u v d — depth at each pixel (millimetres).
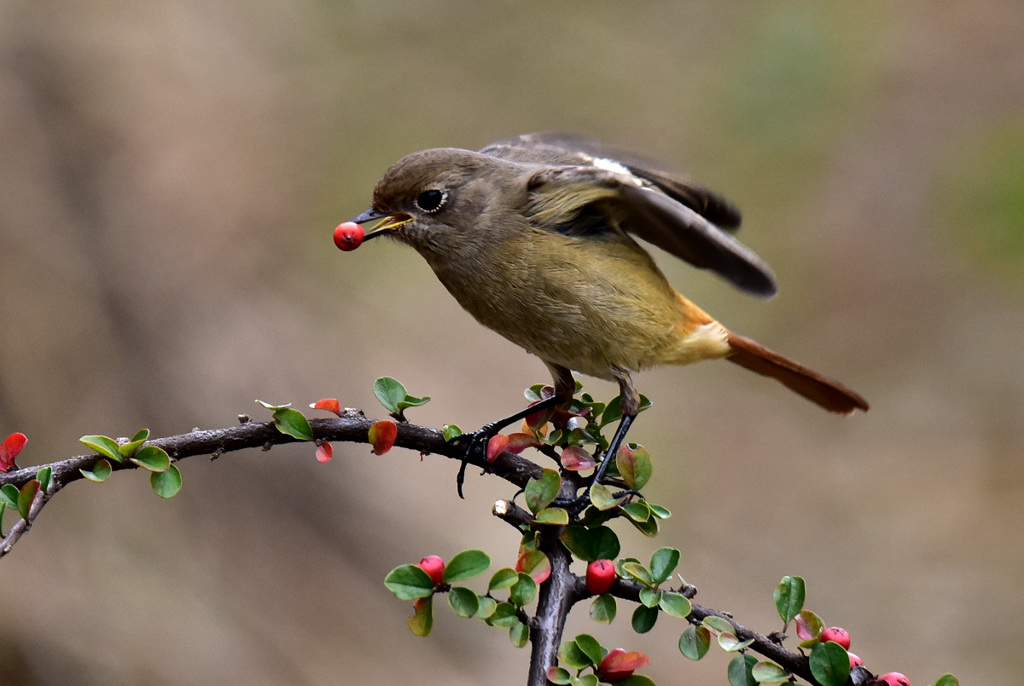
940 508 14125
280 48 13852
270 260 13047
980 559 13508
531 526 4652
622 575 4516
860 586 13352
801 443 14688
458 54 14422
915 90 15539
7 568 10680
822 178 15266
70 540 11055
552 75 14602
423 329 13594
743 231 14969
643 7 15219
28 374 11422
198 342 12195
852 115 15164
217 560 11422
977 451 14508
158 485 4477
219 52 13609
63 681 10281
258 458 11984
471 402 13266
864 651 12750
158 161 12836
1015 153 14664
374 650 11414
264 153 13352
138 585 11000
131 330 11984
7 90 12273
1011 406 14883
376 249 13742
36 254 11867
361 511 11992
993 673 12523
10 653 10234
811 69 14406
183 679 10625
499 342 13906
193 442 4594
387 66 14125
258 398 12211
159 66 13203
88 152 12523
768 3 15078
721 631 4262
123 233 12344
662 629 12367
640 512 4668
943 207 14961
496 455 5117
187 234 12680
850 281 15281
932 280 15070
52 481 4422
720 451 14445
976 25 16391
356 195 13414
